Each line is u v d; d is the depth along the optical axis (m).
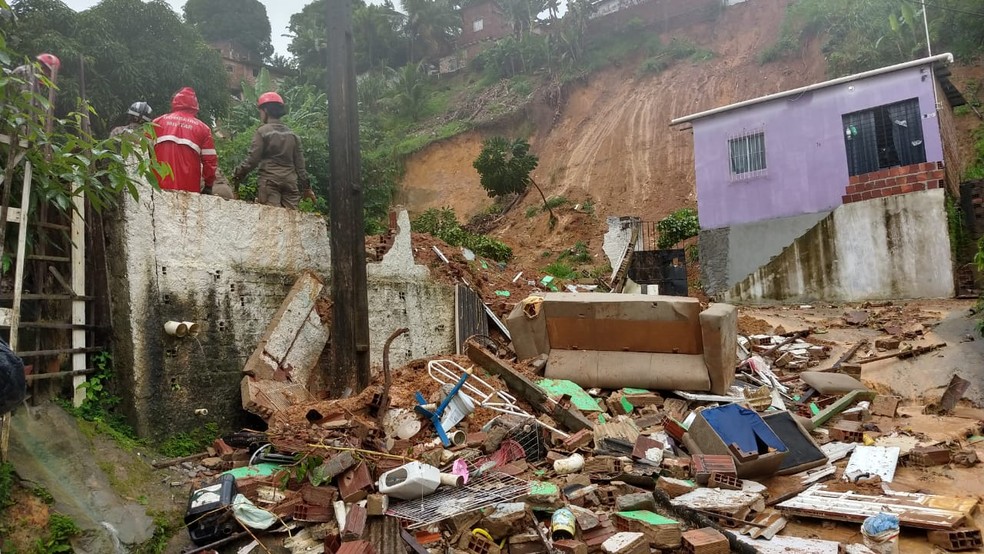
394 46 55.19
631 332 9.41
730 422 7.09
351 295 8.33
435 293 10.47
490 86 47.09
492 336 11.34
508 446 6.93
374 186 23.91
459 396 7.52
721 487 6.40
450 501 5.58
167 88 16.73
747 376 10.31
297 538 5.35
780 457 6.66
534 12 50.66
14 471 4.93
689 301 9.23
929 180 17.19
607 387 9.38
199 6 49.38
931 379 10.66
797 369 11.80
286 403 7.56
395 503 5.65
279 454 6.34
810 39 36.19
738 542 5.26
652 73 41.69
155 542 5.23
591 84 42.97
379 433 6.78
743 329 14.19
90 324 6.69
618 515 5.52
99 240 6.81
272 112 9.16
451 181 39.22
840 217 18.42
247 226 8.05
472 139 40.78
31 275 6.34
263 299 8.09
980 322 11.95
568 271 21.27
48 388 6.29
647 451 6.93
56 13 14.58
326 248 9.12
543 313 9.86
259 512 5.36
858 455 7.32
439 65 53.38
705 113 20.69
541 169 38.91
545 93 42.66
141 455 6.34
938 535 5.30
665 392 9.23
